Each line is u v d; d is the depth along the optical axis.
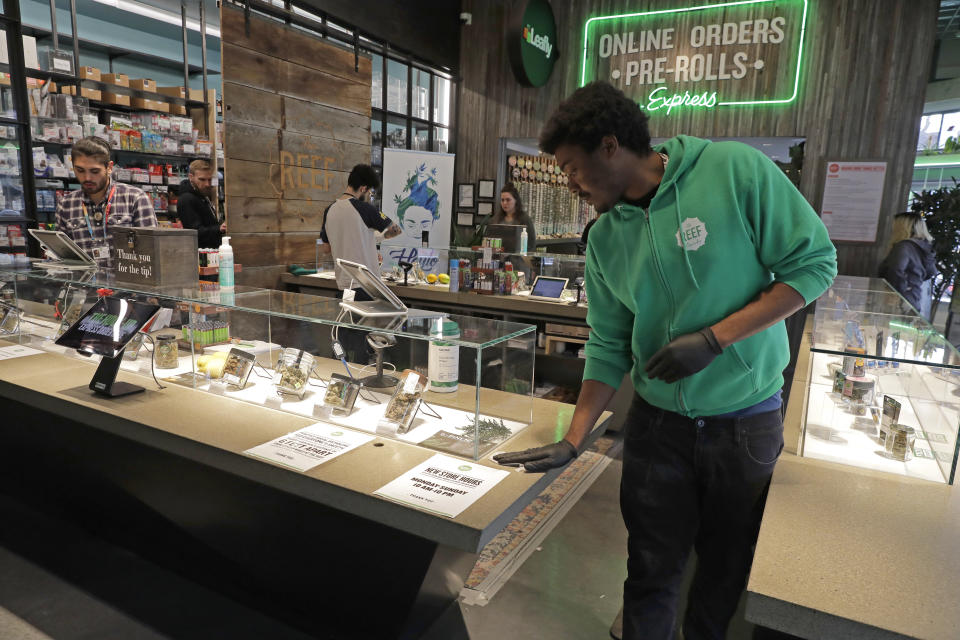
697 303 1.33
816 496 1.40
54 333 2.65
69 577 2.35
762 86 6.40
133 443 2.21
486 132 7.73
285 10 5.32
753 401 1.39
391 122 6.99
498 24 7.51
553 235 8.12
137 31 8.16
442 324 1.90
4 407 2.61
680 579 1.55
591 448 3.80
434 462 1.62
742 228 1.27
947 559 1.15
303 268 5.49
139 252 2.50
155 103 6.64
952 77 5.82
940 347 1.70
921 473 1.54
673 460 1.46
